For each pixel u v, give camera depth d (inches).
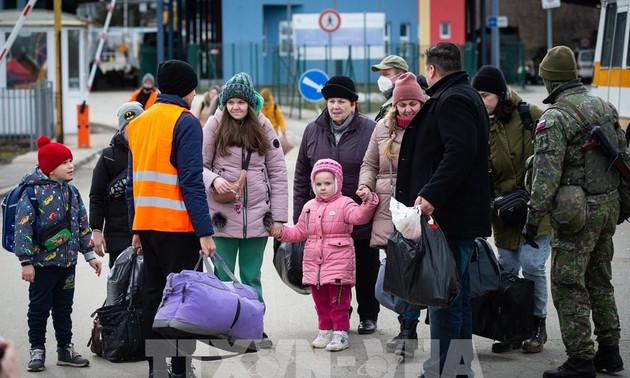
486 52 3661.4
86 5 4650.6
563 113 575.2
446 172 539.2
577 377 585.6
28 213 614.9
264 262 1003.3
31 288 628.1
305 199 738.8
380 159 669.3
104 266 986.1
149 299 581.6
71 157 633.6
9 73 2293.3
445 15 4136.3
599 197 579.2
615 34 1637.6
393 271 543.8
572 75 586.6
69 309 644.1
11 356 275.6
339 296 676.1
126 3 4653.1
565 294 587.2
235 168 676.7
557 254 585.3
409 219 534.9
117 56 4562.0
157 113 570.9
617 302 799.7
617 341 608.7
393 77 725.9
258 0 4119.1
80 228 642.8
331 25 2549.2
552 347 677.9
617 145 587.8
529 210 576.1
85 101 2091.5
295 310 796.0
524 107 667.4
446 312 565.9
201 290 527.8
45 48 2322.8
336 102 713.0
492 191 666.8
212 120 687.1
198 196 559.5
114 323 646.5
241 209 676.7
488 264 626.2
